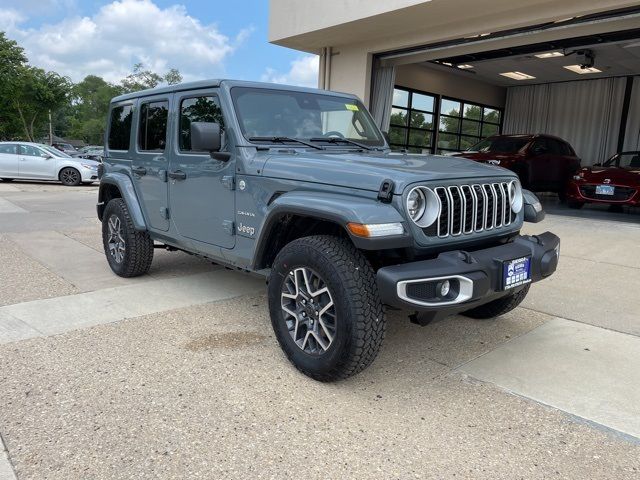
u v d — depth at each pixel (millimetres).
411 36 10750
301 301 3137
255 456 2398
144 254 5148
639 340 3916
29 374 3150
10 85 37719
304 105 4148
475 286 2801
